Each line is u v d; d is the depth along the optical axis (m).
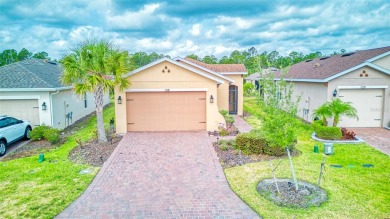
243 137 11.63
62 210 6.93
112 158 11.14
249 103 30.67
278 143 7.78
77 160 10.95
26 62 20.89
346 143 13.22
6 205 7.16
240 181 8.73
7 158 11.70
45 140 14.73
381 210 6.75
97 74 12.96
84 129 17.53
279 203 7.18
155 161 10.78
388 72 16.23
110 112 25.11
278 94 8.01
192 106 16.20
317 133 14.36
